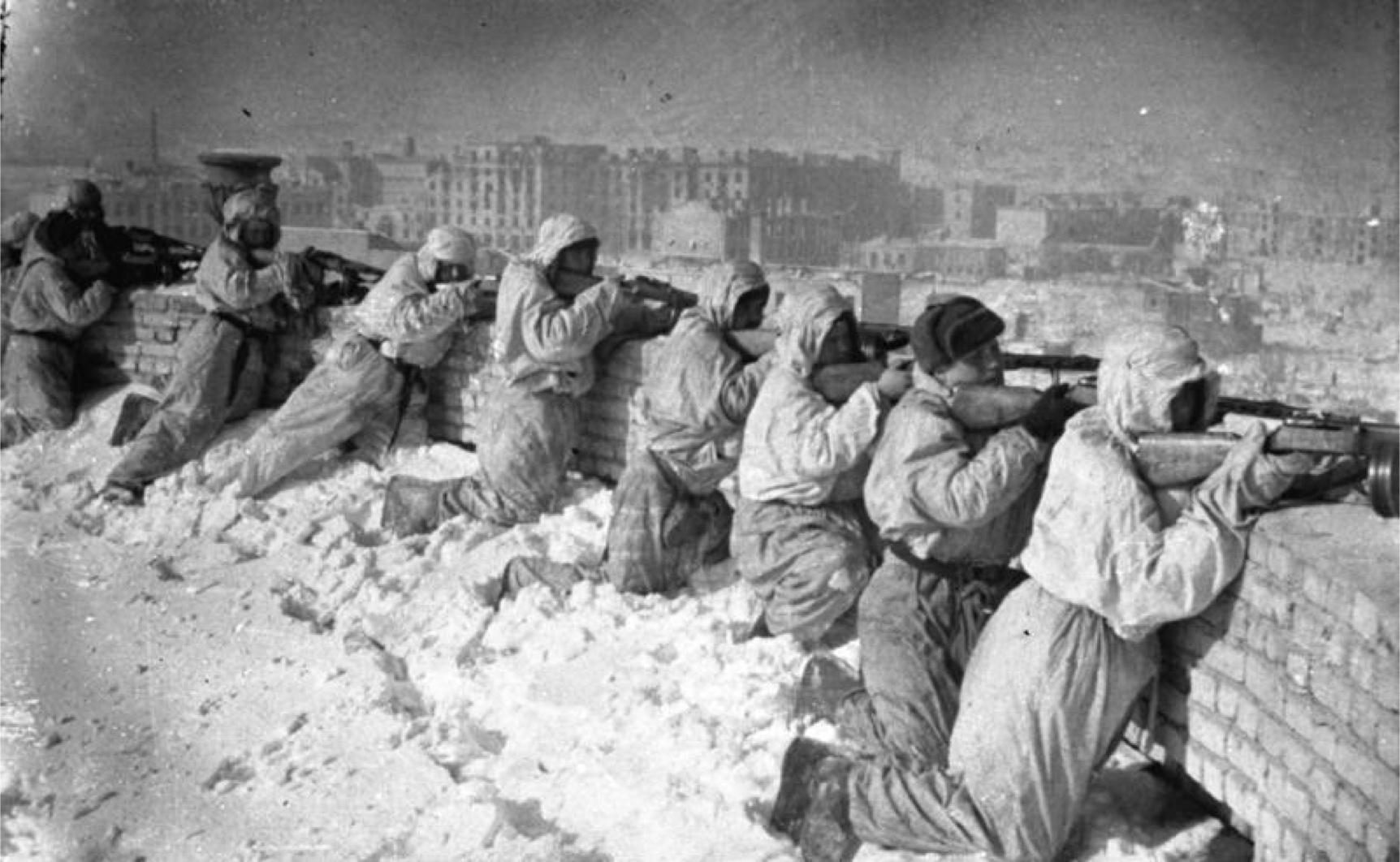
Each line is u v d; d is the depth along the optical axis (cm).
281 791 486
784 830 434
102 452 880
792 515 552
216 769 500
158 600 664
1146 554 395
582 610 605
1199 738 415
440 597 645
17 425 907
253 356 855
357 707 545
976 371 481
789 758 443
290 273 847
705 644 560
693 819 446
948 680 459
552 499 727
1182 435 405
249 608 655
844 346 567
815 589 542
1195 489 402
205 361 836
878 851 421
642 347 727
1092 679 405
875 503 477
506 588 638
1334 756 354
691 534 621
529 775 491
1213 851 406
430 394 843
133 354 938
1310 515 392
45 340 916
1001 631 420
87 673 580
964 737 415
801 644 551
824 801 428
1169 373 404
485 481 727
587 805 468
